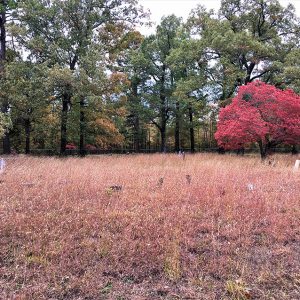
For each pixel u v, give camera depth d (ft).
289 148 90.02
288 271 11.81
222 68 74.08
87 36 65.51
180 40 82.43
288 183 26.86
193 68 83.41
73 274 11.52
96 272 11.56
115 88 65.31
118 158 53.47
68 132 70.23
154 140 131.64
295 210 19.01
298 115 47.80
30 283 10.87
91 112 66.69
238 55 71.77
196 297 10.18
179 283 11.07
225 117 53.06
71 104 66.54
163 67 93.09
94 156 62.08
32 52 61.46
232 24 77.87
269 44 73.20
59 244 13.55
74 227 15.52
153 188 24.21
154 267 11.89
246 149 94.94
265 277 11.23
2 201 19.51
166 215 17.35
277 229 15.62
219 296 10.28
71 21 64.44
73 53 65.00
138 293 10.48
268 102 49.14
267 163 44.29
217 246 13.75
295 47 72.74
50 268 11.71
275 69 71.20
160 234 14.78
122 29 71.56
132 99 92.17
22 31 55.98
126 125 106.42
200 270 11.81
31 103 55.67
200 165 39.73
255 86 51.42
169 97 88.79
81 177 27.68
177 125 96.68
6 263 12.26
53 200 19.74
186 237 14.56
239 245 14.03
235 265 12.05
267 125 48.19
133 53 88.63
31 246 13.46
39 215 17.03
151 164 43.27
